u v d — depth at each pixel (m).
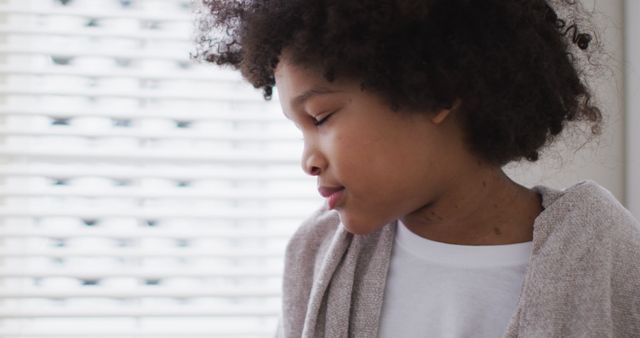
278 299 1.17
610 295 0.62
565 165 1.00
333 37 0.58
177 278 1.16
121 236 1.12
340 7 0.59
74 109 1.12
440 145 0.62
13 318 1.13
